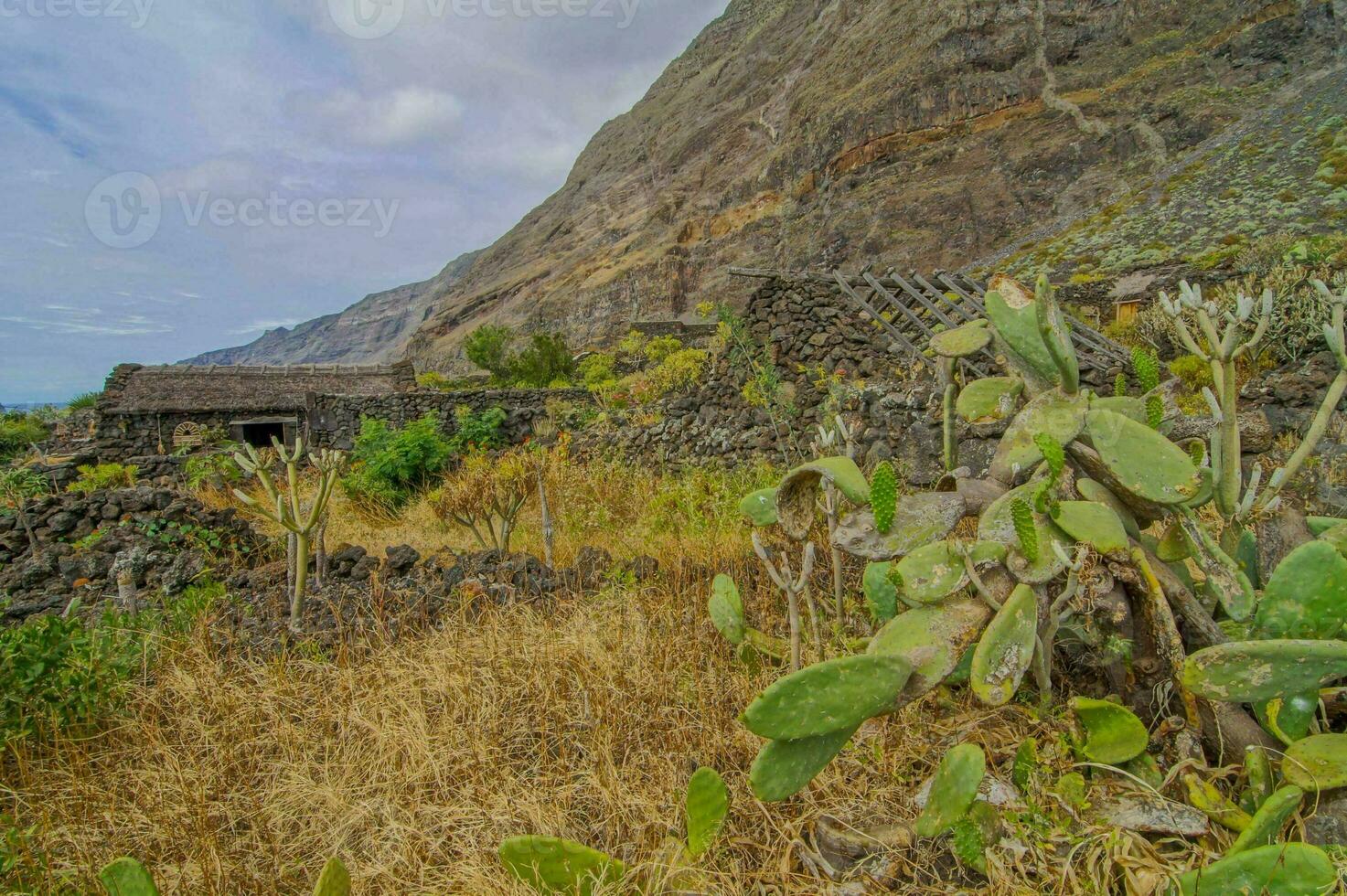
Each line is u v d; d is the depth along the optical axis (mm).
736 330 8547
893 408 6832
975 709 2445
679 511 6219
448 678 2869
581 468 8328
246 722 2773
